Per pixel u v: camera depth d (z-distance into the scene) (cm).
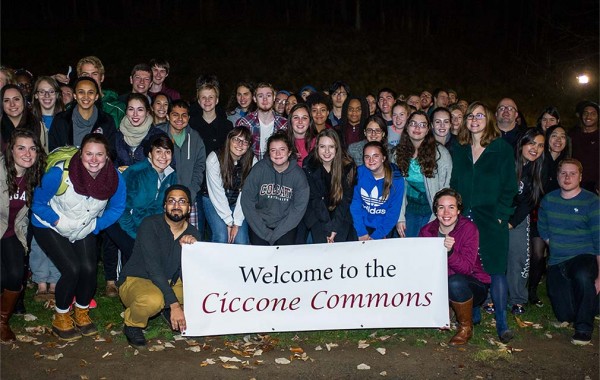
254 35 2614
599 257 584
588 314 580
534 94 2531
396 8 2878
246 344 561
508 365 537
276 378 502
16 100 583
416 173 625
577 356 559
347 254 565
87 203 532
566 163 604
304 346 563
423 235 593
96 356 531
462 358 546
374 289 569
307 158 611
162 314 588
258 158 686
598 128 807
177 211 534
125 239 608
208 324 552
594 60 2348
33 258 639
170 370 510
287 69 2475
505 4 2828
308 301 566
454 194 565
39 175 529
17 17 2594
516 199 626
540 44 2706
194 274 546
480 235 592
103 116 651
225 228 642
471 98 2505
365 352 554
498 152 595
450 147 649
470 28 2888
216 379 498
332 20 2902
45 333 570
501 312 580
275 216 599
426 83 2536
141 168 598
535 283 680
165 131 647
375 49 2664
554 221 614
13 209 530
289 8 2900
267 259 557
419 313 572
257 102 687
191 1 2822
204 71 2400
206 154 684
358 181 617
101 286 704
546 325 621
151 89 820
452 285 563
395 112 696
